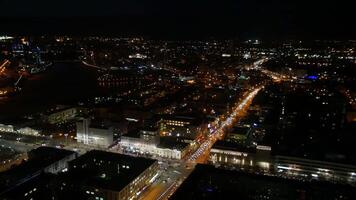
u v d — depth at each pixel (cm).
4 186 19250
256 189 18688
